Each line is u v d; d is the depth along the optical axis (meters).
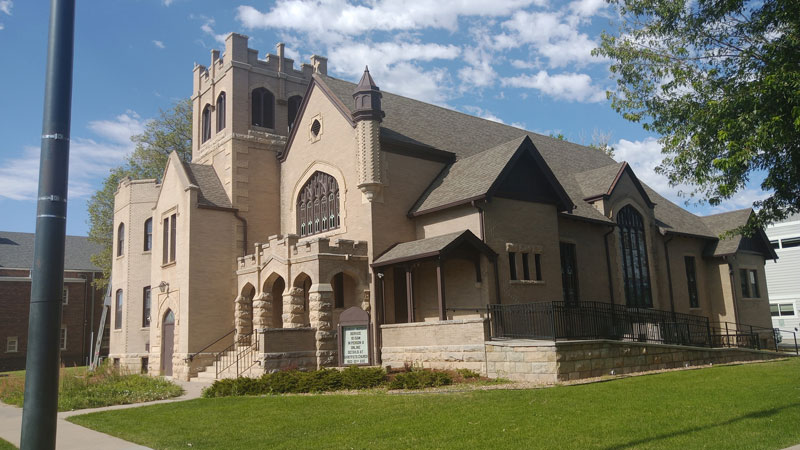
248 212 29.59
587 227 28.11
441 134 29.17
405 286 24.70
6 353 52.72
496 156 24.48
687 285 32.53
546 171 24.73
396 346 21.11
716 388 14.56
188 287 26.98
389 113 28.41
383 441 10.24
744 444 9.09
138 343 33.22
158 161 48.34
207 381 24.44
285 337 21.28
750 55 16.06
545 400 13.46
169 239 29.81
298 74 33.72
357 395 15.63
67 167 6.60
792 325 48.25
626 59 18.00
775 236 49.97
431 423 11.53
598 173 31.22
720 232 34.69
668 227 32.09
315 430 11.57
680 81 17.05
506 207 23.59
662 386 15.12
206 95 33.66
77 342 56.28
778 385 14.86
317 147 28.02
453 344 18.98
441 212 24.16
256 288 26.25
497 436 10.20
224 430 12.12
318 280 22.44
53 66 6.62
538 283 23.86
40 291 6.30
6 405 20.08
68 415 15.89
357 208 24.89
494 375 17.64
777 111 14.56
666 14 16.98
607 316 23.70
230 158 29.72
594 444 9.36
